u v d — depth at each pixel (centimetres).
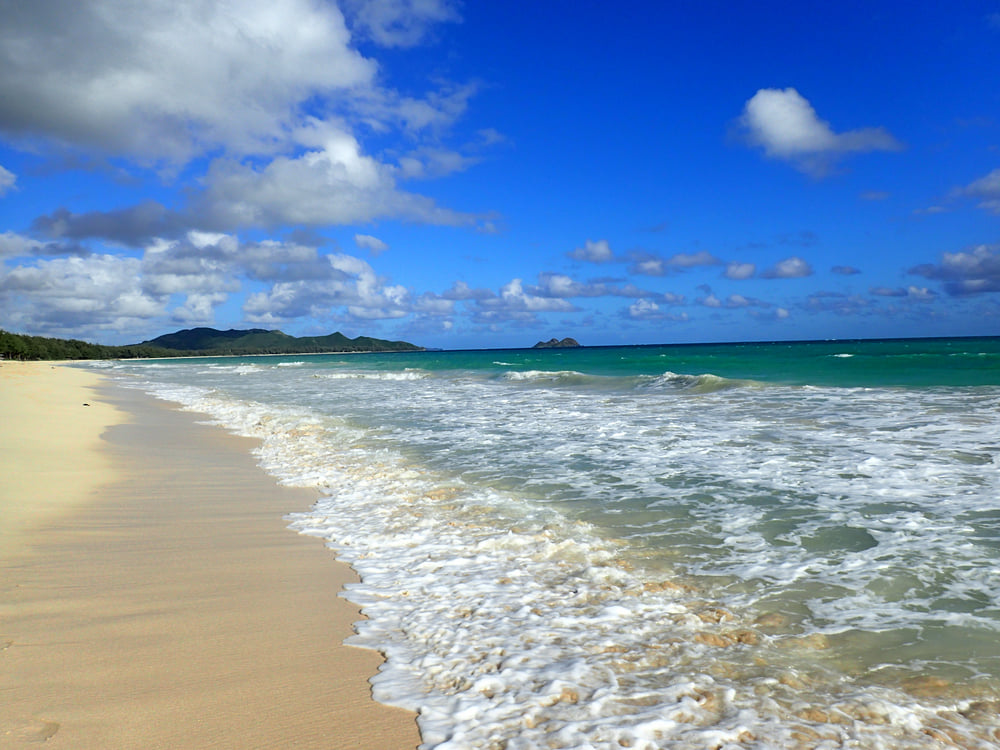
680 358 5200
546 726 280
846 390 1897
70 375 4803
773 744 267
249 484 866
